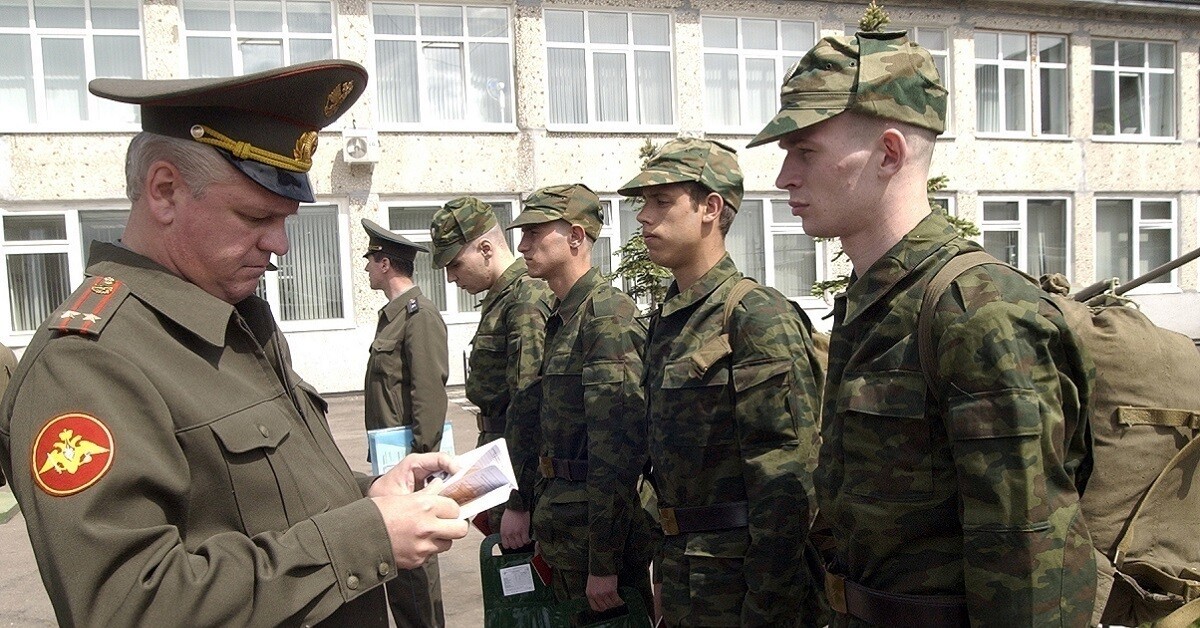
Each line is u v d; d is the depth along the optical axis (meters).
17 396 1.24
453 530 1.37
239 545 1.24
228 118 1.35
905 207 1.63
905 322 1.55
